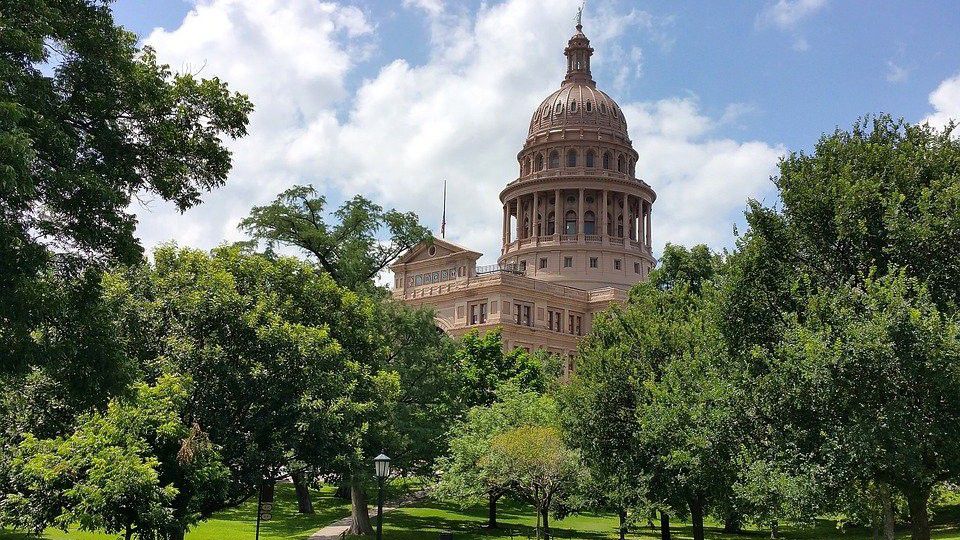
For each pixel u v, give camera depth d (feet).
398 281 379.35
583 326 364.79
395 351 149.48
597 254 387.96
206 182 74.59
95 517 75.77
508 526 168.04
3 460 82.94
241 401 94.99
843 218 72.02
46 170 55.57
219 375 93.20
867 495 86.12
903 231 68.44
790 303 76.59
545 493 138.31
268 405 95.30
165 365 89.04
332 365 101.50
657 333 116.67
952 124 78.95
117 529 79.46
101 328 64.54
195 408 91.76
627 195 402.11
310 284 112.78
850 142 79.82
